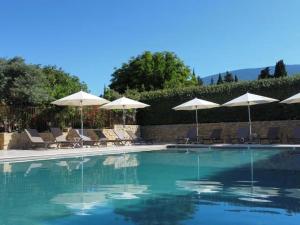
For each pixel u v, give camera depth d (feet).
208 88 76.89
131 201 22.12
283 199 21.24
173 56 140.15
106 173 34.86
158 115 81.66
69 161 45.55
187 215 18.44
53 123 70.79
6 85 69.51
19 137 63.16
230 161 41.91
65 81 102.37
